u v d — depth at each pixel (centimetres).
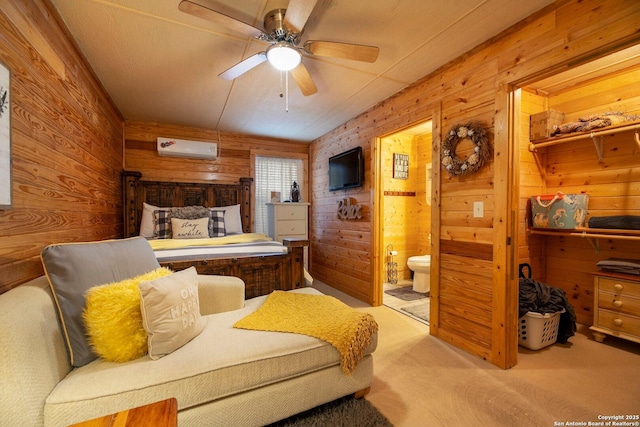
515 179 191
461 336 221
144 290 122
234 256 218
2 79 110
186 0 134
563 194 251
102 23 176
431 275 246
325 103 313
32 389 92
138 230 358
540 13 168
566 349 218
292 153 473
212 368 119
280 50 175
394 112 291
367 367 160
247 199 427
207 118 361
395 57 219
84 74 216
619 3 139
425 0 158
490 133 199
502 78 190
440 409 152
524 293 224
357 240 357
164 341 123
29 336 95
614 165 245
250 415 126
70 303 117
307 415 146
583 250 268
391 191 448
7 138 113
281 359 132
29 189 136
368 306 325
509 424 141
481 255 205
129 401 105
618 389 167
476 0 158
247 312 172
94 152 241
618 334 218
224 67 232
